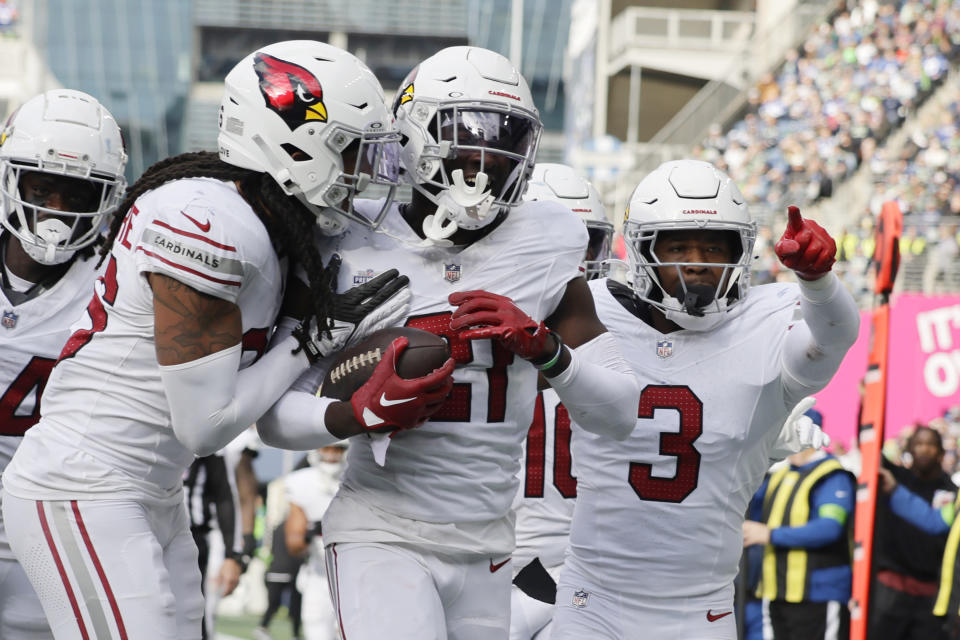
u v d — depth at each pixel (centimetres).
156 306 910
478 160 966
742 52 6631
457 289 989
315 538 2719
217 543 2347
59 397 988
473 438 988
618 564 1233
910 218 4325
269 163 935
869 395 1681
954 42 5750
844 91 5922
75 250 1230
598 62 8044
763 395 1220
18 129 1220
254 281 934
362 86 946
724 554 1237
